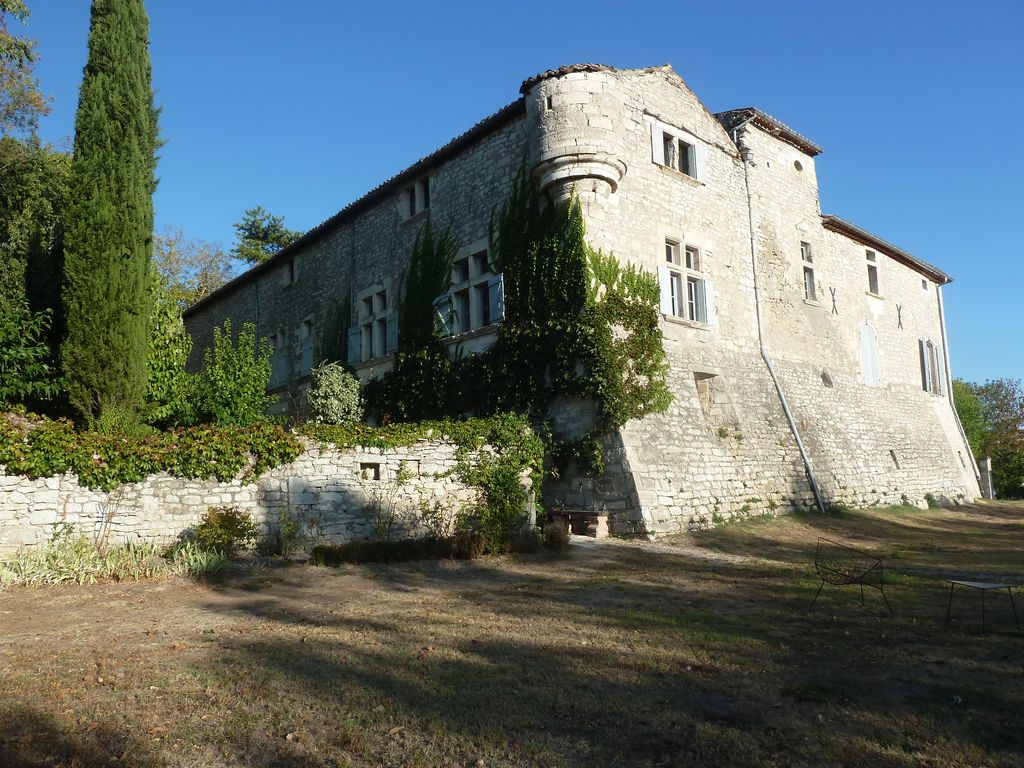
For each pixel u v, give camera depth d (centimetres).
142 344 1313
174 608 798
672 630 684
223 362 1583
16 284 1460
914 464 2406
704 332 1783
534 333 1579
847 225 2394
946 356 2953
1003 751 405
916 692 502
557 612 772
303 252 2472
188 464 1091
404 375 1883
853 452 2106
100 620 738
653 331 1591
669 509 1452
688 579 994
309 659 586
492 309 1702
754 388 1861
